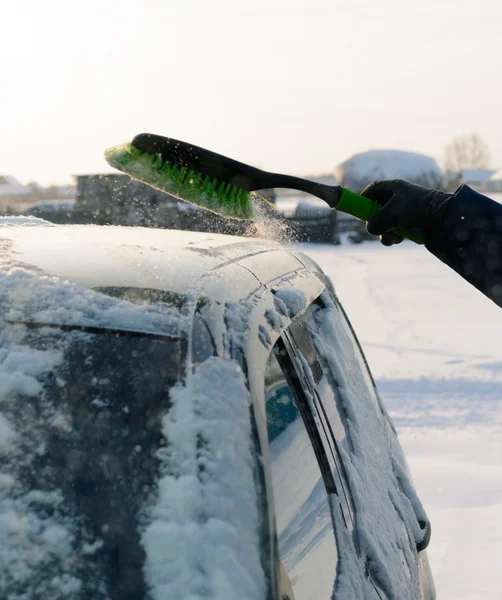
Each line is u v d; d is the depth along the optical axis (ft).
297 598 4.06
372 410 7.13
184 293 4.38
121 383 4.07
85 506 3.89
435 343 31.17
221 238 6.29
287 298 5.18
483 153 360.28
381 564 5.30
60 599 3.77
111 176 75.87
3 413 4.10
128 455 3.93
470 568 11.61
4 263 4.75
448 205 5.25
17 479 3.99
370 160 127.75
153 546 3.73
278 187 5.99
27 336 4.28
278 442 4.47
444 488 14.98
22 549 3.86
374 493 6.03
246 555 3.67
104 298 4.38
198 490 3.76
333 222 105.60
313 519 4.63
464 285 54.95
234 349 4.18
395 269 68.33
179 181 6.07
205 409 3.93
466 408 20.89
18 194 168.96
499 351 29.17
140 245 5.31
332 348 6.43
